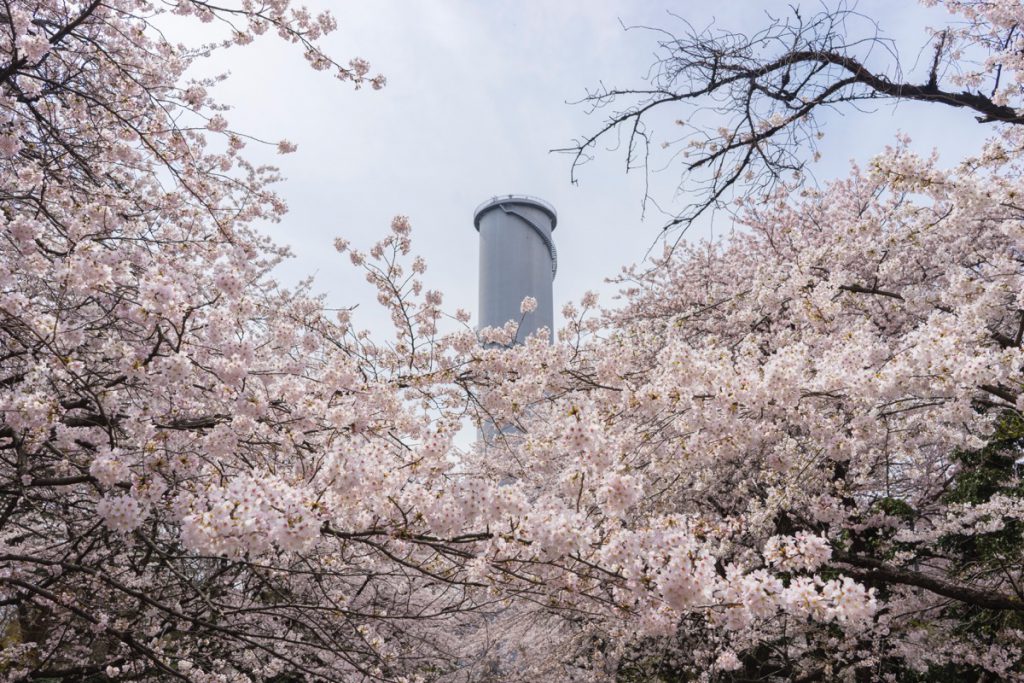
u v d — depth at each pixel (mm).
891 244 5184
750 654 8094
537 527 2674
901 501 7973
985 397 5031
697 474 6098
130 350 3066
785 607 2322
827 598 2254
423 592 7922
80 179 5633
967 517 6285
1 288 2947
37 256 3594
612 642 8438
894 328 7016
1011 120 5273
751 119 5688
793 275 5430
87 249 3016
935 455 8234
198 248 5043
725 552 5566
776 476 5922
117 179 6094
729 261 10586
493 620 9156
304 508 2328
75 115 5281
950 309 5207
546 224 61344
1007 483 6898
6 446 3320
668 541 2459
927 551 7574
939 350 3447
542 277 59656
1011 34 5828
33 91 4617
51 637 5660
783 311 7023
